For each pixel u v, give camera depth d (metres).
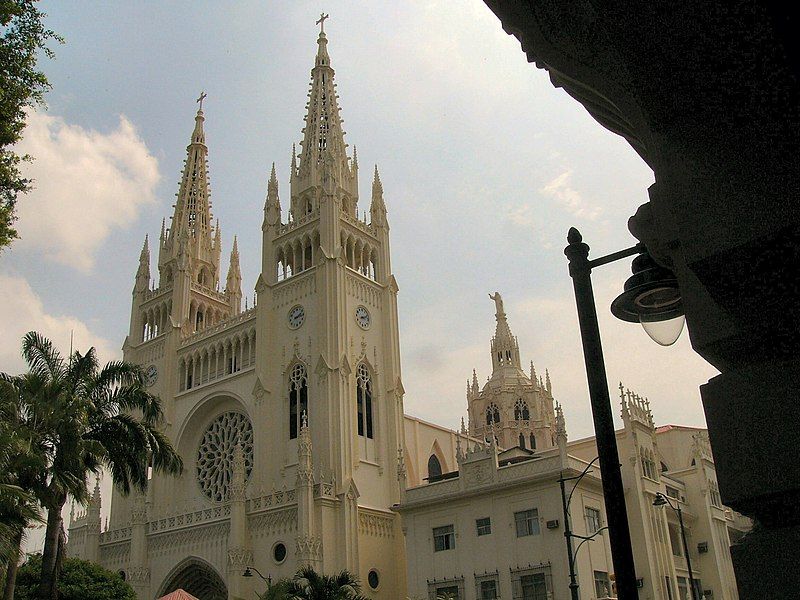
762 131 5.46
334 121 97.94
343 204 93.69
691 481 78.38
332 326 81.88
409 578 64.38
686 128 5.83
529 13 7.54
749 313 5.78
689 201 5.83
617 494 9.83
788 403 5.61
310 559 69.12
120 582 72.81
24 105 28.58
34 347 47.72
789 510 5.53
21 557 37.66
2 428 38.38
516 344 124.62
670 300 9.65
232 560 73.81
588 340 10.95
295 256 89.56
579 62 7.45
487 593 59.47
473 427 117.56
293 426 81.69
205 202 116.94
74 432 42.50
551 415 118.81
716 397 6.01
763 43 5.11
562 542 56.62
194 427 93.06
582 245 11.53
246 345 91.00
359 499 76.12
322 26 107.12
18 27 27.75
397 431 83.81
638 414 72.50
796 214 5.25
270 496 76.12
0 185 28.91
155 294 107.00
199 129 122.50
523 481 60.09
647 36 5.46
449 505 64.19
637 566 64.31
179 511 87.56
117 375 49.81
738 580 5.41
